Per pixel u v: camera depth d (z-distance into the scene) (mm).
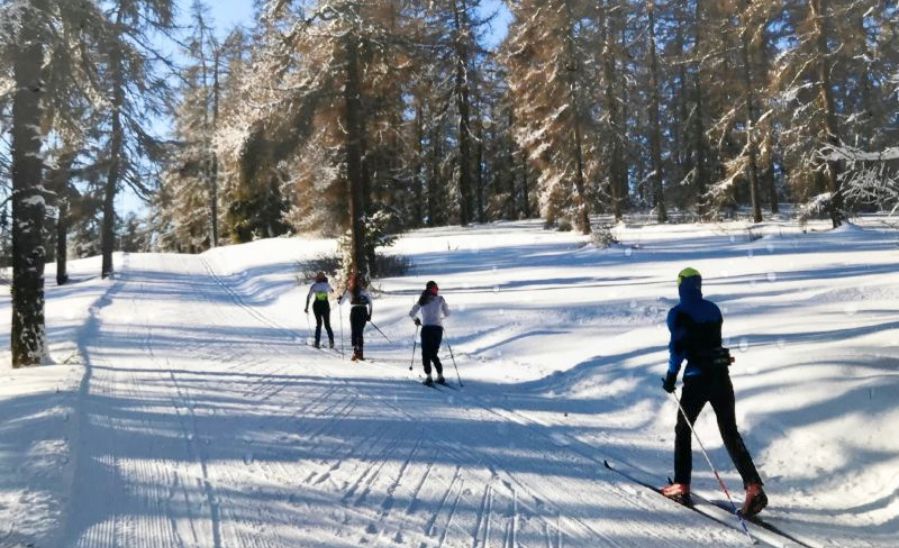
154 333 15641
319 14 18500
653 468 5836
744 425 6402
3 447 5852
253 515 4629
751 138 29734
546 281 18781
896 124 14938
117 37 11430
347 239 20906
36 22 10336
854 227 24562
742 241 24688
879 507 4738
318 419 7375
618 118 33625
